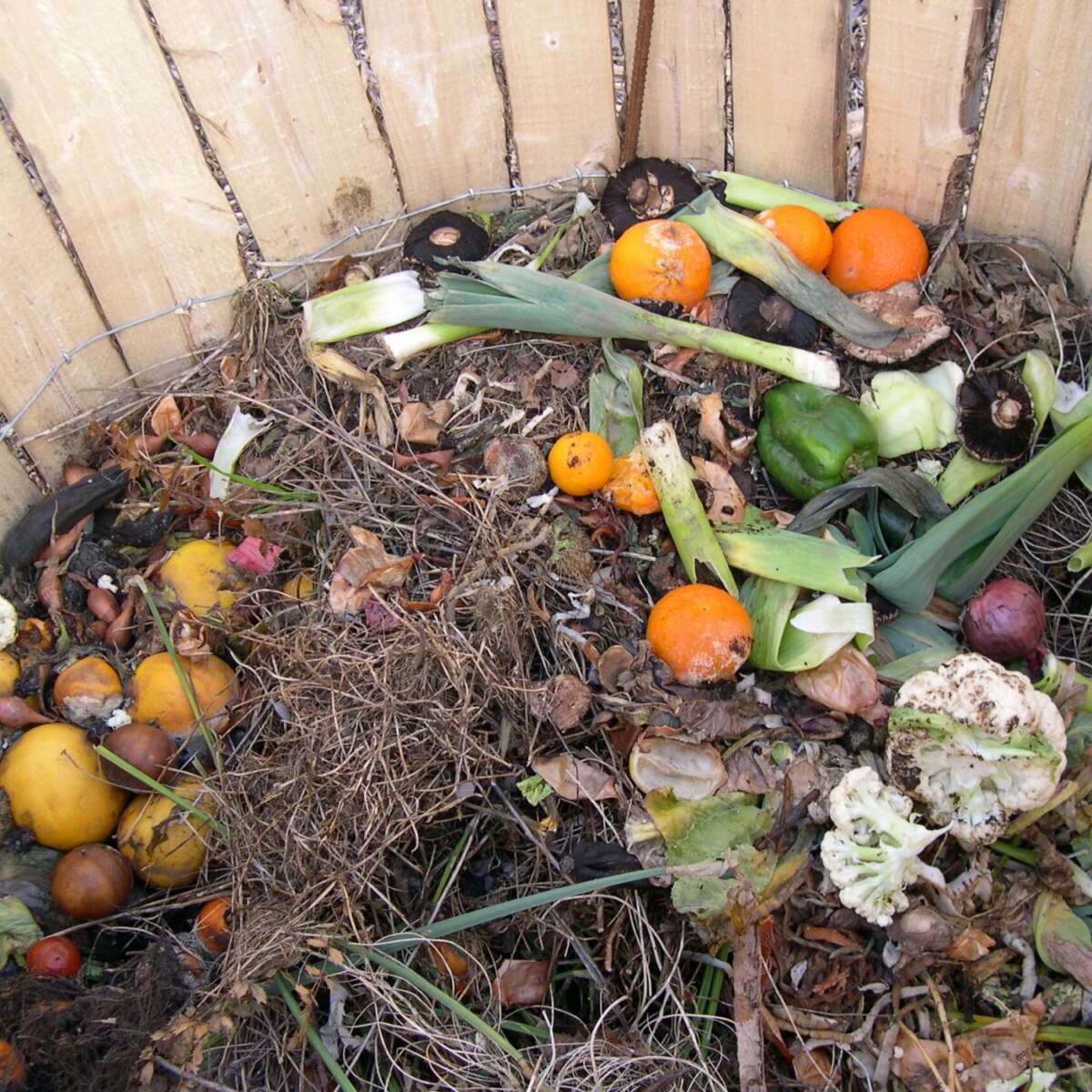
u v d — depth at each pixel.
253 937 0.79
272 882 0.82
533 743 0.84
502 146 1.11
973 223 1.05
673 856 0.80
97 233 0.99
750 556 0.89
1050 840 0.83
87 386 1.03
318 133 1.04
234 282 1.07
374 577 0.89
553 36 1.05
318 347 1.01
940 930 0.77
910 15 0.97
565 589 0.91
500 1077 0.75
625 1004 0.81
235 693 0.90
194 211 1.03
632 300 0.99
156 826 0.85
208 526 0.98
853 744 0.86
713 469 0.93
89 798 0.86
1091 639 0.94
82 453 1.03
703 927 0.79
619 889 0.81
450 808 0.84
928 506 0.92
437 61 1.05
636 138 1.08
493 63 1.06
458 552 0.92
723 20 1.04
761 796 0.83
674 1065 0.77
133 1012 0.78
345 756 0.84
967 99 0.98
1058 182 0.98
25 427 0.98
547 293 0.98
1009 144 0.99
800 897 0.81
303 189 1.06
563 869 0.82
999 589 0.88
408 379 1.01
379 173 1.09
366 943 0.78
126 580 0.96
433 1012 0.78
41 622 0.94
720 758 0.83
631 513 0.94
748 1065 0.77
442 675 0.86
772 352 0.95
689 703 0.83
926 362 0.98
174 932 0.86
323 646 0.88
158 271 1.03
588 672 0.88
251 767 0.86
